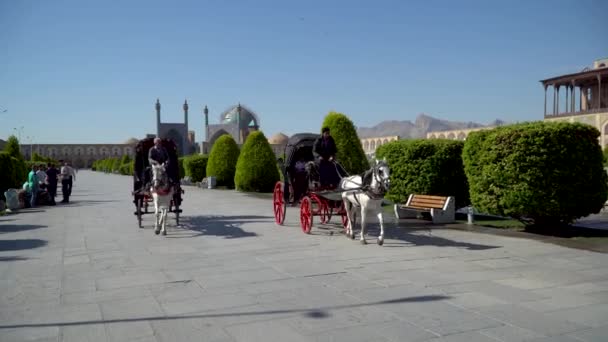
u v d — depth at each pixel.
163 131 87.88
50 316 4.46
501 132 8.87
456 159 11.54
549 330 3.94
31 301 4.95
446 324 4.11
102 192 25.89
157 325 4.18
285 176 10.10
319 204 9.67
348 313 4.43
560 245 7.71
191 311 4.55
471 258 6.80
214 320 4.29
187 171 32.69
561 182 8.47
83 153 120.81
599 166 8.72
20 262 6.93
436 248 7.58
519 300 4.77
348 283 5.49
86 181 43.44
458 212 12.66
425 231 9.45
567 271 5.96
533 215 8.95
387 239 8.53
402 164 11.75
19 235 9.66
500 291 5.09
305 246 7.94
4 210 15.51
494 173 8.88
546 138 8.43
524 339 3.75
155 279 5.81
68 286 5.54
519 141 8.51
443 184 11.46
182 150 89.25
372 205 7.81
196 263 6.71
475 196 9.52
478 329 3.98
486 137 9.28
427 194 11.49
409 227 10.01
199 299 4.94
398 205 11.48
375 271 6.06
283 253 7.36
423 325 4.08
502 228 9.91
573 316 4.28
